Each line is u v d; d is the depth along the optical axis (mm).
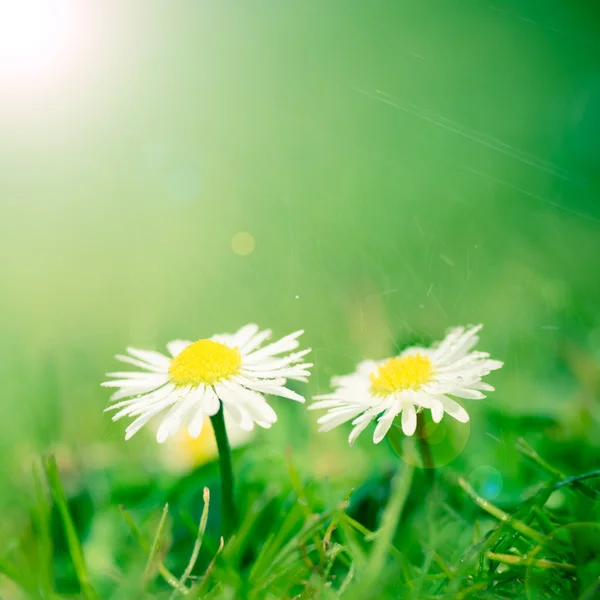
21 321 245
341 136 339
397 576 129
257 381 136
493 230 250
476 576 128
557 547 126
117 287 269
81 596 135
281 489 155
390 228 259
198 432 130
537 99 341
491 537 127
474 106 344
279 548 141
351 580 131
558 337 190
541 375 184
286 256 255
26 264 292
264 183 319
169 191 337
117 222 319
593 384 174
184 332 243
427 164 303
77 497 161
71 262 291
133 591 129
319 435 177
